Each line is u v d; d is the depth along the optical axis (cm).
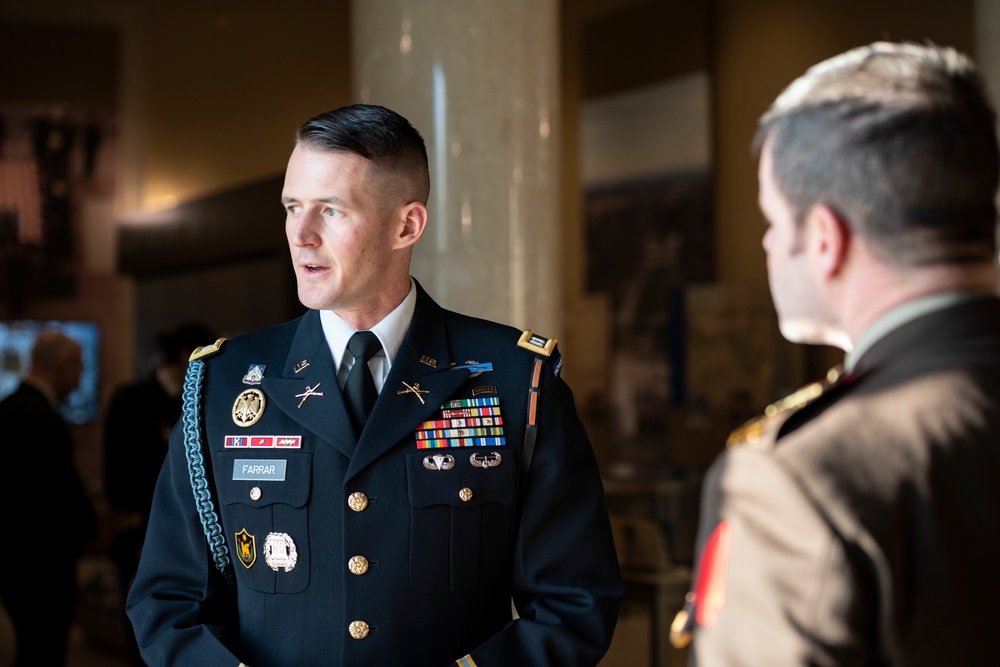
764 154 96
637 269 770
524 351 170
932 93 89
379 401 160
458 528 156
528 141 324
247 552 158
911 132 87
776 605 81
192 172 955
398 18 319
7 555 404
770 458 86
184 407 168
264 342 175
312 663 154
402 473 157
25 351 984
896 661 81
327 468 157
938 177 87
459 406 163
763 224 702
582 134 812
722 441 658
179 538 166
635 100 775
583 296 811
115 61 983
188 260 692
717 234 732
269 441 161
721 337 662
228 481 161
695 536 445
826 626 79
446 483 157
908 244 88
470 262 314
